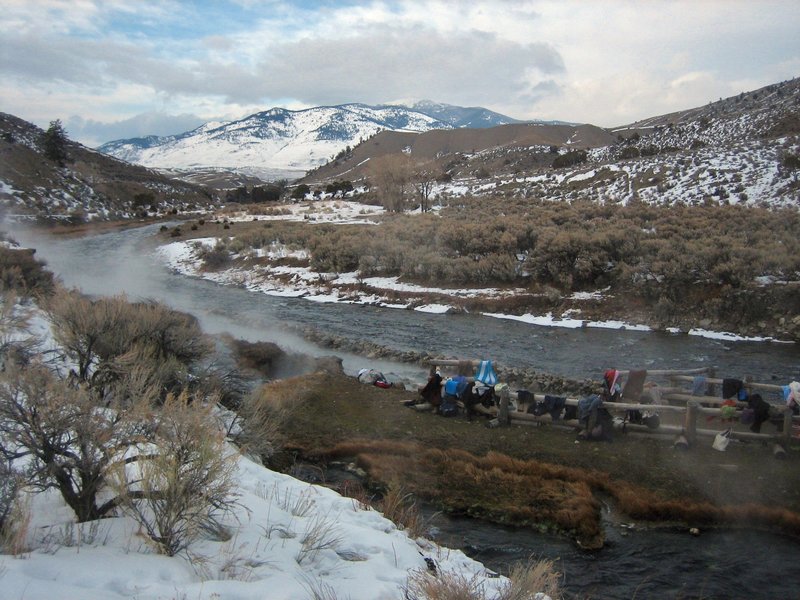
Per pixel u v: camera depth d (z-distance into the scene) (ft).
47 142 303.68
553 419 35.81
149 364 30.73
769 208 127.03
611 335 64.03
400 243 101.86
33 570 12.65
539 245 82.48
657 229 95.04
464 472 30.27
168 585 13.25
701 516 25.86
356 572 16.85
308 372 48.73
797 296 63.10
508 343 61.67
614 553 23.49
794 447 31.22
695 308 66.80
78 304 31.50
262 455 31.27
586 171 209.97
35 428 15.81
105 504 16.94
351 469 31.50
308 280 100.42
